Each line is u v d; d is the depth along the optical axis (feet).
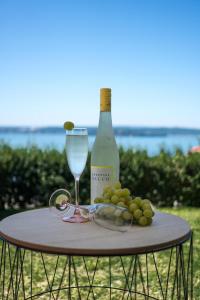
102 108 5.72
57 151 17.13
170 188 17.71
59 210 5.38
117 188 5.34
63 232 4.46
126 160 17.30
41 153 16.99
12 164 16.53
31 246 4.02
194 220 14.79
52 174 16.70
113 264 10.16
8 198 16.69
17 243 4.15
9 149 17.24
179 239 4.27
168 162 17.78
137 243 4.03
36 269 9.76
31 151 17.17
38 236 4.27
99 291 8.52
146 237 4.26
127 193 5.13
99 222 4.69
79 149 5.15
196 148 19.33
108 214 4.62
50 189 16.72
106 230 4.56
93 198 5.72
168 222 5.02
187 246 11.53
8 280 8.99
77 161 5.19
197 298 8.19
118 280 9.14
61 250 3.88
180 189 17.80
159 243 4.04
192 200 17.89
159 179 17.56
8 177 16.52
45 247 3.94
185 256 10.59
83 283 8.98
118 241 4.10
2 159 16.46
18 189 16.71
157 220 5.15
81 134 5.16
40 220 5.06
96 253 3.82
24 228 4.62
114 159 5.81
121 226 4.54
